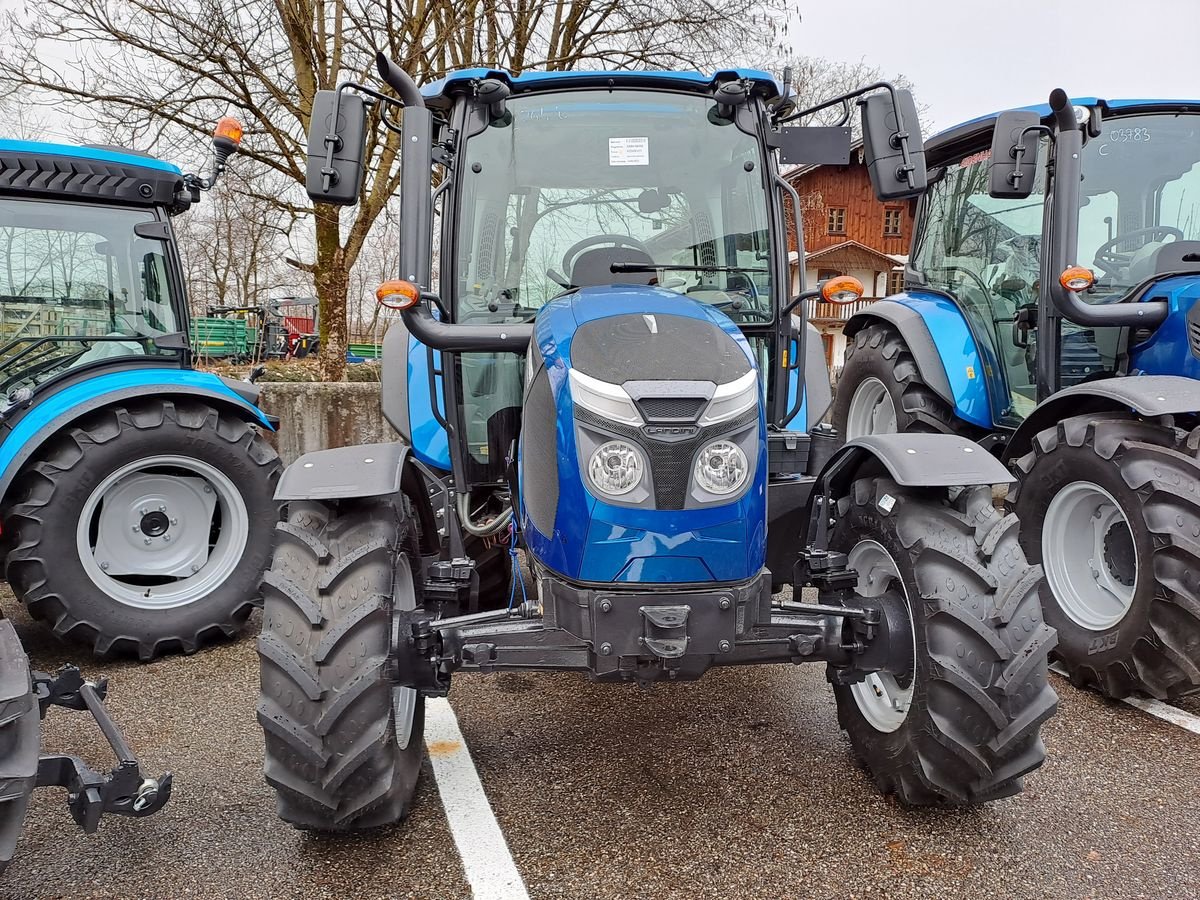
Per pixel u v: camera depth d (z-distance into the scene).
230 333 15.66
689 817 2.41
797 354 3.18
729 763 2.72
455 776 2.65
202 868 2.19
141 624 3.68
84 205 4.06
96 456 3.59
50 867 2.20
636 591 2.08
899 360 4.97
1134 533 3.02
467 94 3.00
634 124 3.09
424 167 2.46
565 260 3.06
